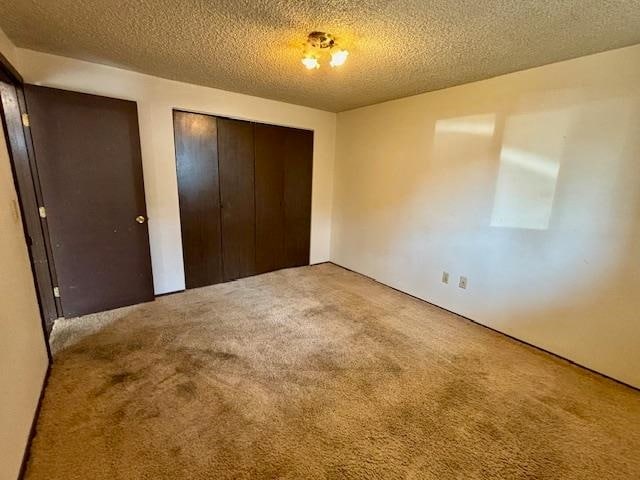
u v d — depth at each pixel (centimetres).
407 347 241
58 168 243
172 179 311
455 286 301
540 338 244
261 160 373
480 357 231
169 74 274
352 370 210
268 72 261
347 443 152
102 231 269
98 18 174
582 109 209
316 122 408
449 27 174
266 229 397
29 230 237
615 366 207
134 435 152
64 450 142
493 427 165
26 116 228
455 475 138
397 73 252
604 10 150
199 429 157
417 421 168
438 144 302
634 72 187
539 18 161
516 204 249
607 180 202
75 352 219
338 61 198
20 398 141
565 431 164
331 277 400
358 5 154
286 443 151
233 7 159
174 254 327
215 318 277
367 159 385
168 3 157
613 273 204
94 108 250
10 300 145
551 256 232
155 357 216
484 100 262
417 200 329
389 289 364
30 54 227
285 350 230
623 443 158
